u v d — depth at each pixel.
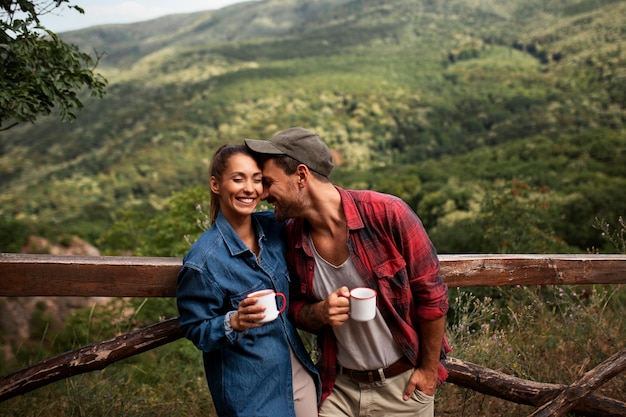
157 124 130.88
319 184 1.36
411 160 104.62
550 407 1.72
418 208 26.38
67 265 1.50
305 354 1.50
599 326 2.25
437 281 1.40
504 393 1.79
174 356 3.26
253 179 1.35
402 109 127.00
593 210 15.67
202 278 1.32
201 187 5.94
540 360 2.32
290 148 1.34
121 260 1.55
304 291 1.46
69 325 4.45
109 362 1.57
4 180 108.56
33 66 2.34
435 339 1.43
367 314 1.31
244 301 1.23
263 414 1.35
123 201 91.00
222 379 1.37
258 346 1.37
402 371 1.48
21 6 2.21
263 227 1.48
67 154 121.44
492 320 2.41
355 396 1.51
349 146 111.38
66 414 2.08
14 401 2.19
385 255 1.38
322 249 1.42
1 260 1.47
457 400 2.20
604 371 1.74
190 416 2.25
